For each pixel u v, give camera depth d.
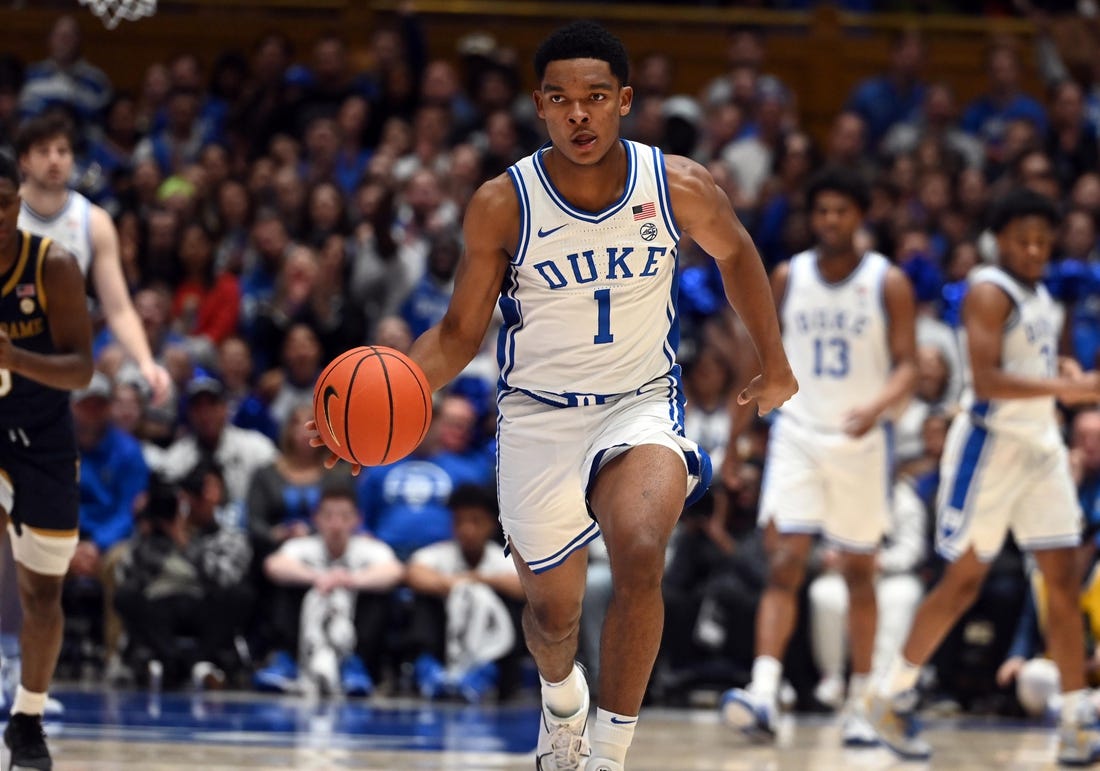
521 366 11.32
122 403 24.83
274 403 26.34
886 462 19.20
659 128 31.84
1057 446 17.34
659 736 19.03
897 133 34.50
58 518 13.17
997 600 23.14
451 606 23.38
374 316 28.42
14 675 19.27
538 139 32.91
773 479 19.22
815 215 19.25
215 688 23.09
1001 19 38.31
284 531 24.03
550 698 12.15
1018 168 31.39
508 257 11.13
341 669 23.23
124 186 29.55
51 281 12.90
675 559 24.17
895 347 18.98
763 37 37.81
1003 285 17.33
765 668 18.67
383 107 33.22
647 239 10.93
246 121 33.22
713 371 25.83
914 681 17.52
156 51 36.22
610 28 37.72
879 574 24.06
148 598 22.98
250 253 29.84
